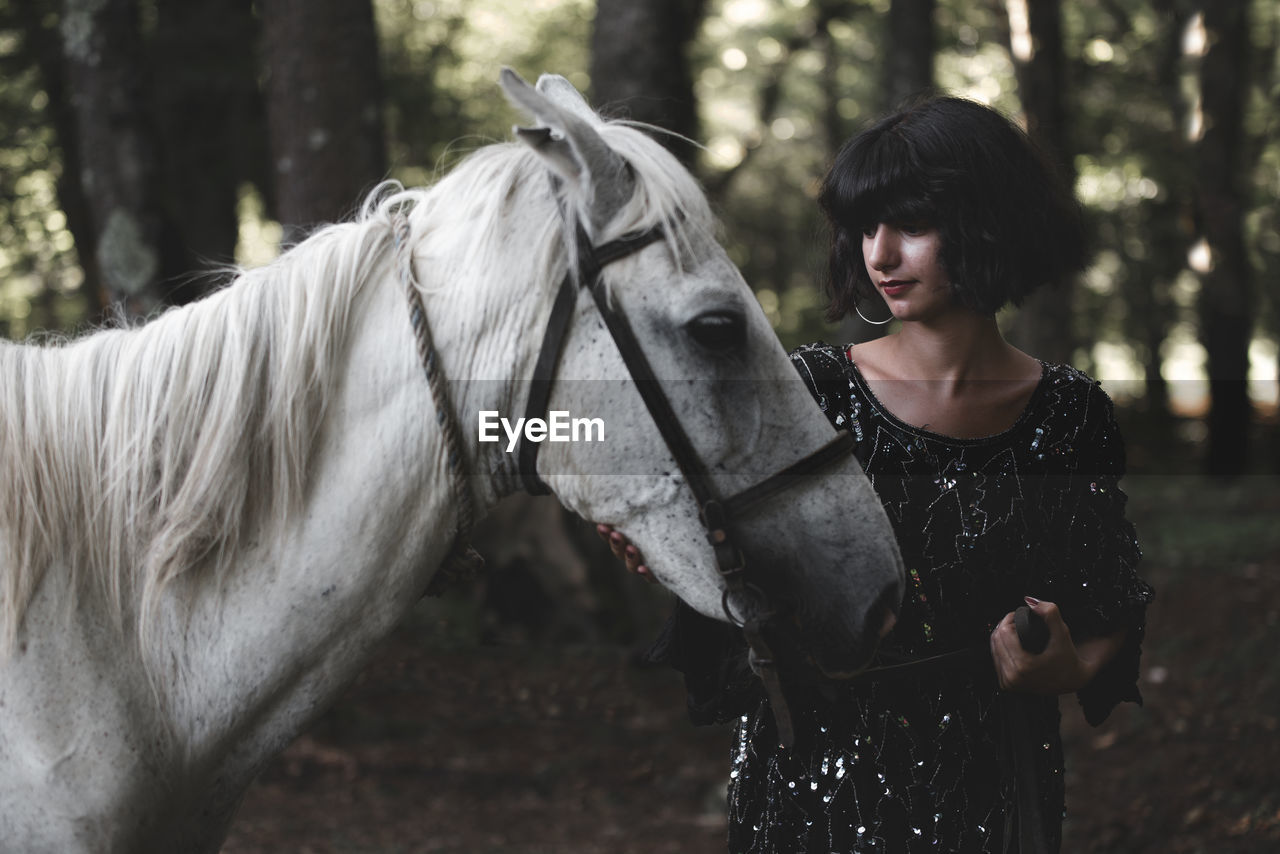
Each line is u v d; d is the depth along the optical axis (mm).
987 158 1463
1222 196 12602
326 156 4691
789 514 1415
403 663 5375
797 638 1438
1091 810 4238
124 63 5016
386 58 11523
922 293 1507
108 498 1402
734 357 1401
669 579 1438
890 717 1533
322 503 1423
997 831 1524
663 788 4457
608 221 1376
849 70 18016
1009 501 1521
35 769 1319
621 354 1381
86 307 8672
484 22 13953
